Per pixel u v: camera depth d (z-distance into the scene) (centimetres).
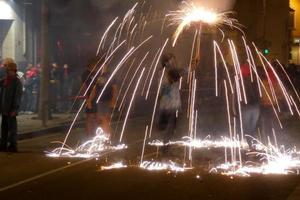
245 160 1470
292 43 6750
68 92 2739
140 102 2928
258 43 4375
